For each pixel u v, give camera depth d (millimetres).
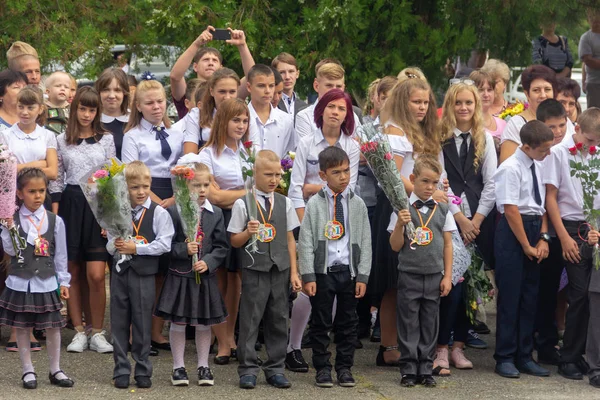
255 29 12125
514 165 7531
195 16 12148
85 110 7938
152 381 6984
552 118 8039
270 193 7047
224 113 7582
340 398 6672
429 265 7129
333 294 7055
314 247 7094
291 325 7441
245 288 6973
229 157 7684
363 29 12055
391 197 7059
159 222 6980
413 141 7617
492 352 8211
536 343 8172
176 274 6934
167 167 7996
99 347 7777
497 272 7562
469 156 7922
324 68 8430
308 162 7680
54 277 6949
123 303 6875
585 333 7480
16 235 6801
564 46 12711
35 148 7906
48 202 7895
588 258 7480
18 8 12070
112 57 13312
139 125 8023
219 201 7508
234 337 7980
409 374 7062
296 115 8461
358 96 12461
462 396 6824
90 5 12891
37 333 8141
